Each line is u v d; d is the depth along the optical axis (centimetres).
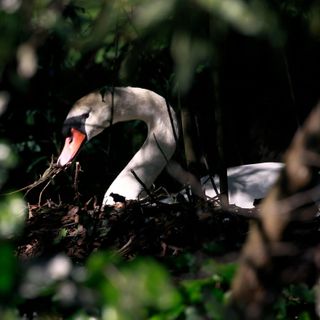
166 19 602
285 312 638
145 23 594
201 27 600
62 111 1405
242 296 529
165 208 901
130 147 1480
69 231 925
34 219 952
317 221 771
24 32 556
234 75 1457
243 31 588
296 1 703
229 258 680
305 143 496
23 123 1381
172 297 504
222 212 841
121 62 1030
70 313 590
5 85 1222
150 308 561
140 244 828
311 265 584
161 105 1277
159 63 1160
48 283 505
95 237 879
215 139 1445
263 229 520
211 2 532
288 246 540
